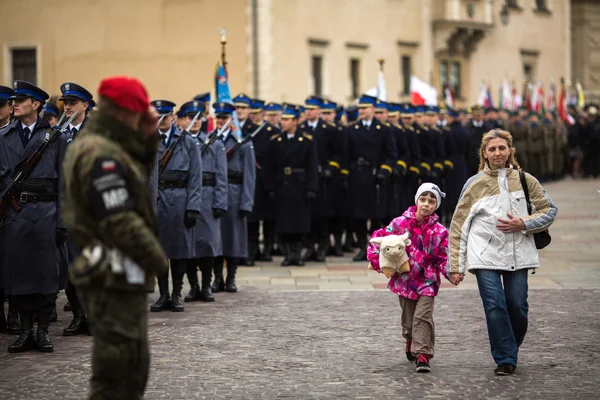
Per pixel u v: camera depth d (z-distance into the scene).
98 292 8.52
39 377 13.16
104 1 50.16
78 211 8.53
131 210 8.39
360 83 55.56
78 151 8.48
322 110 25.62
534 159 51.03
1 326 16.56
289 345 15.00
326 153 25.45
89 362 14.08
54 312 17.41
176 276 18.25
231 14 48.97
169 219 18.20
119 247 8.34
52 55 50.97
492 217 13.09
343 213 25.75
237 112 24.66
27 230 14.66
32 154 14.70
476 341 15.20
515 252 13.09
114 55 50.12
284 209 24.25
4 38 51.50
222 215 19.20
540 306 18.11
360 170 25.38
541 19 71.12
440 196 13.33
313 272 23.33
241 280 22.14
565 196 43.47
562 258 25.20
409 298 13.41
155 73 49.78
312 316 17.38
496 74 66.56
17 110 14.82
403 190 26.81
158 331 16.20
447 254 13.30
